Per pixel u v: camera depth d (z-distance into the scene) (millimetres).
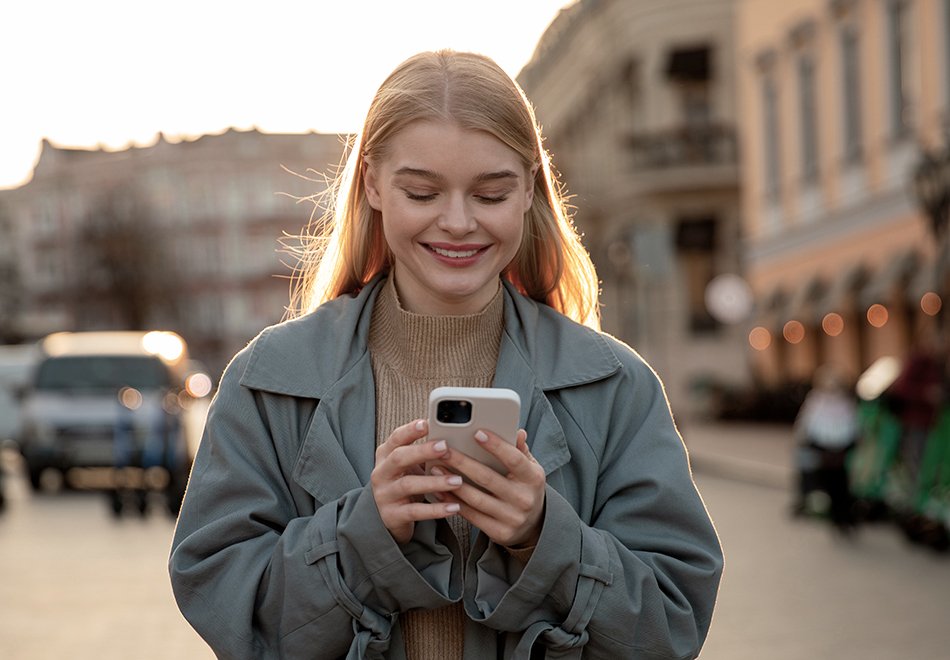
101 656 8039
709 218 41188
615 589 2426
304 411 2588
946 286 22625
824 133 30109
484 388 2502
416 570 2410
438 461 2334
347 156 2896
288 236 3139
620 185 42906
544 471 2486
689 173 40438
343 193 2771
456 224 2459
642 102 43000
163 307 80125
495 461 2334
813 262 31062
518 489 2326
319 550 2408
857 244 28250
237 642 2451
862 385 15266
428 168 2457
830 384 13680
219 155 106125
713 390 37312
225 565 2482
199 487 2557
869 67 27141
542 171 2809
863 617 9055
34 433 20016
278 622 2479
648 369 2707
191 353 106688
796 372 32844
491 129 2451
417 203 2488
